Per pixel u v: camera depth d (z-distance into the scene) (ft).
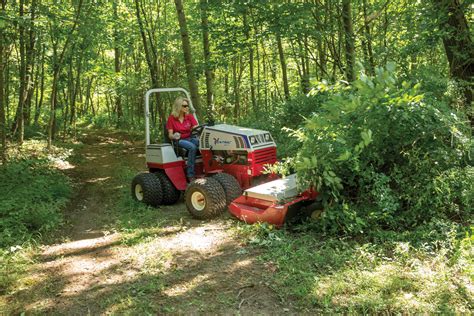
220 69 56.95
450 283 11.66
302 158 16.37
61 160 42.45
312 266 13.53
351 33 33.37
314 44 44.27
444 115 15.96
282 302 11.71
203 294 12.55
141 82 63.36
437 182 15.06
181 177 23.44
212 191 19.39
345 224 15.21
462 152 15.92
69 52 49.67
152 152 23.99
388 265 12.85
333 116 15.94
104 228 20.59
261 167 20.95
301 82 44.01
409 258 13.20
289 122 32.58
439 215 15.14
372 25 39.96
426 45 27.43
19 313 12.30
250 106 71.26
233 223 18.69
